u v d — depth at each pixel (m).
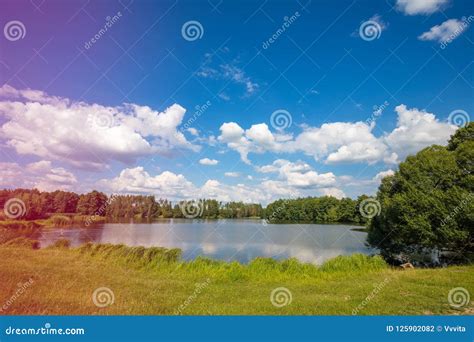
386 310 9.31
